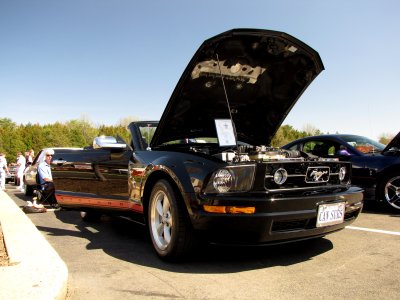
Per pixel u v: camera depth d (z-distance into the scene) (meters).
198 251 3.14
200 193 2.79
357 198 3.34
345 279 2.66
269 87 4.07
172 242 2.99
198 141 4.27
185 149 3.50
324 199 2.95
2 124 97.19
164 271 2.90
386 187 5.47
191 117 3.90
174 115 3.68
